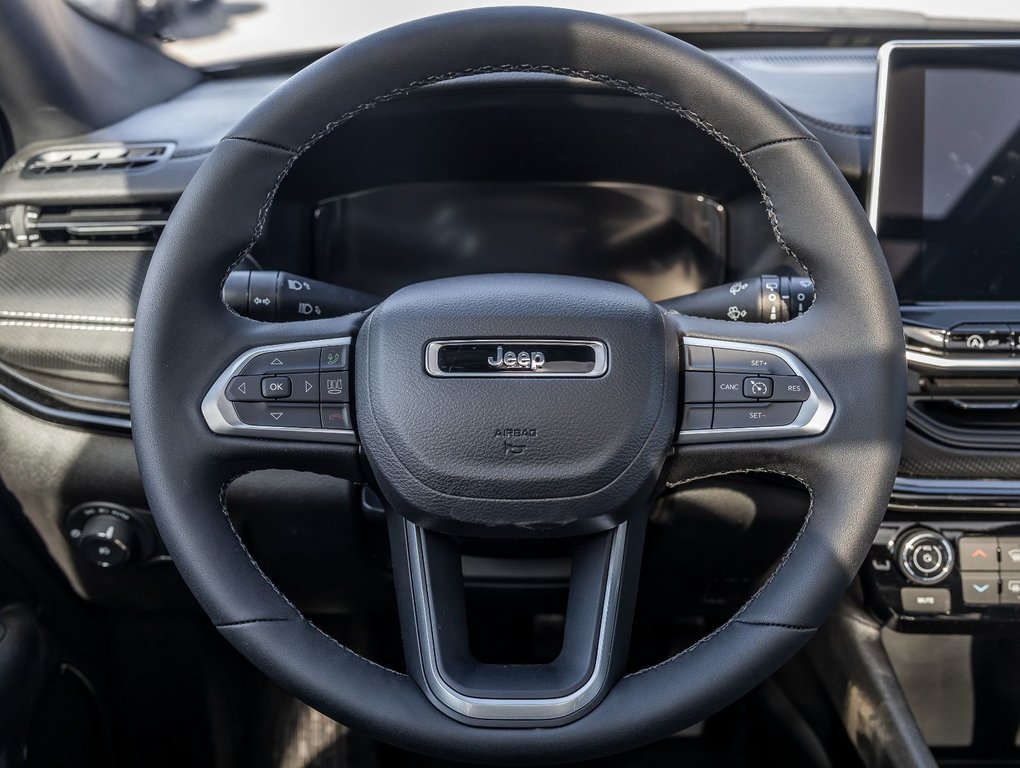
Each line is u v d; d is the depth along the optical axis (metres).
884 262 0.79
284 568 1.12
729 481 1.03
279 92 0.78
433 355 0.78
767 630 0.77
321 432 0.81
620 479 0.78
